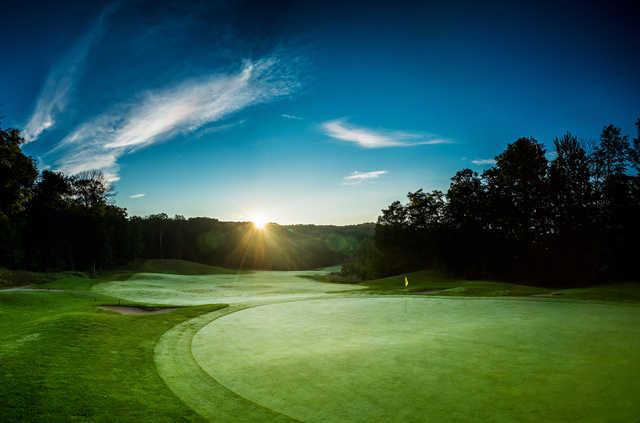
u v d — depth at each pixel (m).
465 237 58.75
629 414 5.83
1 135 31.12
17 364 8.33
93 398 6.88
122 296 32.66
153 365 9.29
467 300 21.30
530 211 54.78
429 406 6.38
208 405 6.80
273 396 7.11
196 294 36.31
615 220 46.59
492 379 7.61
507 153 54.38
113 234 75.00
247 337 12.35
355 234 161.50
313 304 20.86
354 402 6.68
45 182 63.69
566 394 6.72
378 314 16.84
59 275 48.44
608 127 48.84
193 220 139.00
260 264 119.94
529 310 16.95
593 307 17.59
